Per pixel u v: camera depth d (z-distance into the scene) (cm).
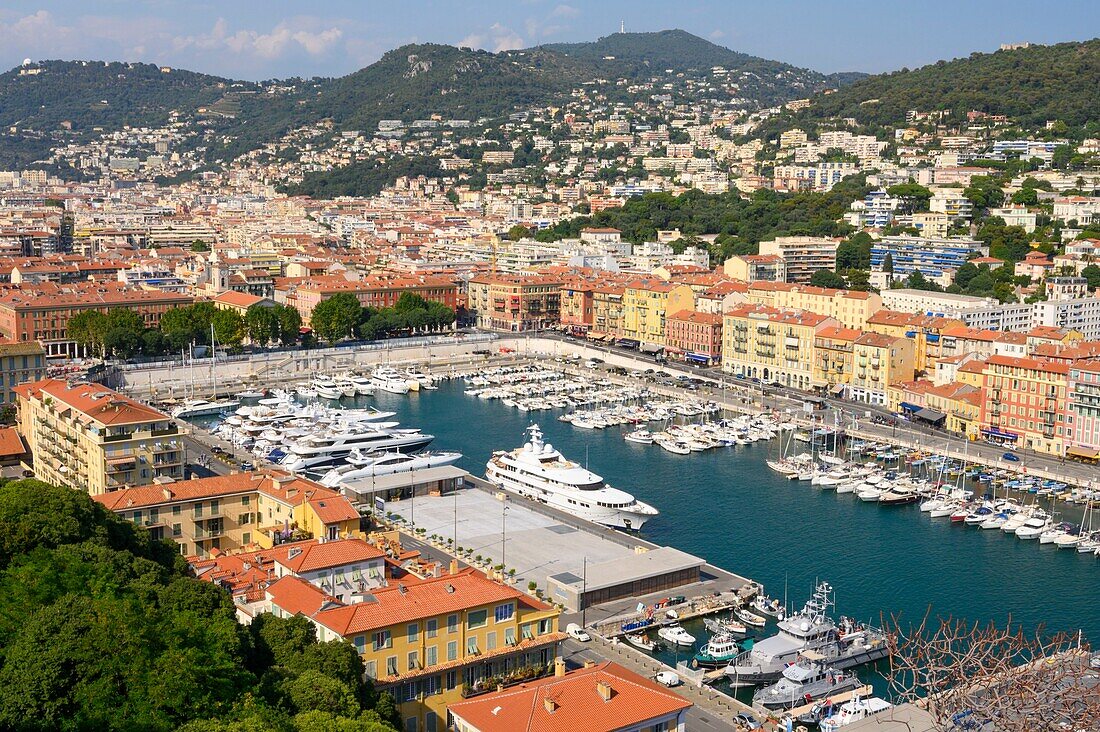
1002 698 12562
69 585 15225
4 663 13688
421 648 16250
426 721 16150
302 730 12631
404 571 19588
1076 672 12812
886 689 19800
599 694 14338
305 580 17538
